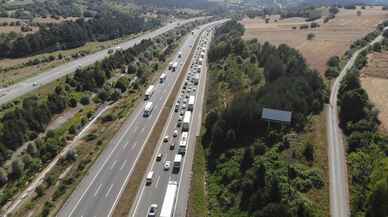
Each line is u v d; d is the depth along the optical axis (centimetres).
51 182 10094
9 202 9506
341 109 12162
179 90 16988
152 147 11819
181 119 13825
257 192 8575
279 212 7681
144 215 8844
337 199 8462
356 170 9238
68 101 14988
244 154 10156
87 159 11050
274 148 10306
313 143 10544
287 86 12775
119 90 16750
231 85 15725
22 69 19362
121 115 14125
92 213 8856
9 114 12500
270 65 15488
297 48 19812
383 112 11762
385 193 7681
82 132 13100
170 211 8669
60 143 12075
